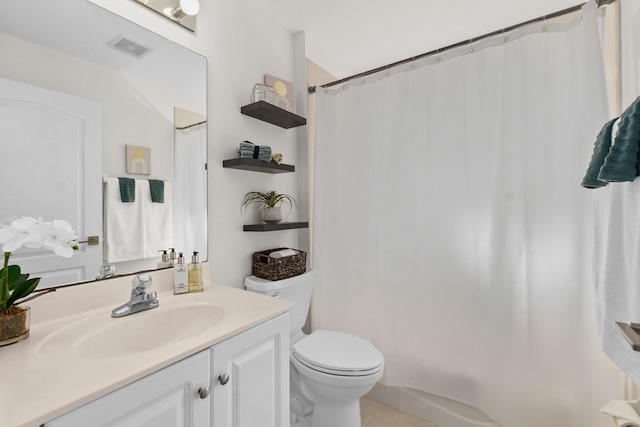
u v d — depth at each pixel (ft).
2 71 2.81
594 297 3.66
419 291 5.30
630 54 3.88
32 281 2.66
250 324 2.98
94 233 3.39
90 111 3.40
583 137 4.06
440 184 5.11
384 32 6.33
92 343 2.73
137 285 3.39
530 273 4.33
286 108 5.66
